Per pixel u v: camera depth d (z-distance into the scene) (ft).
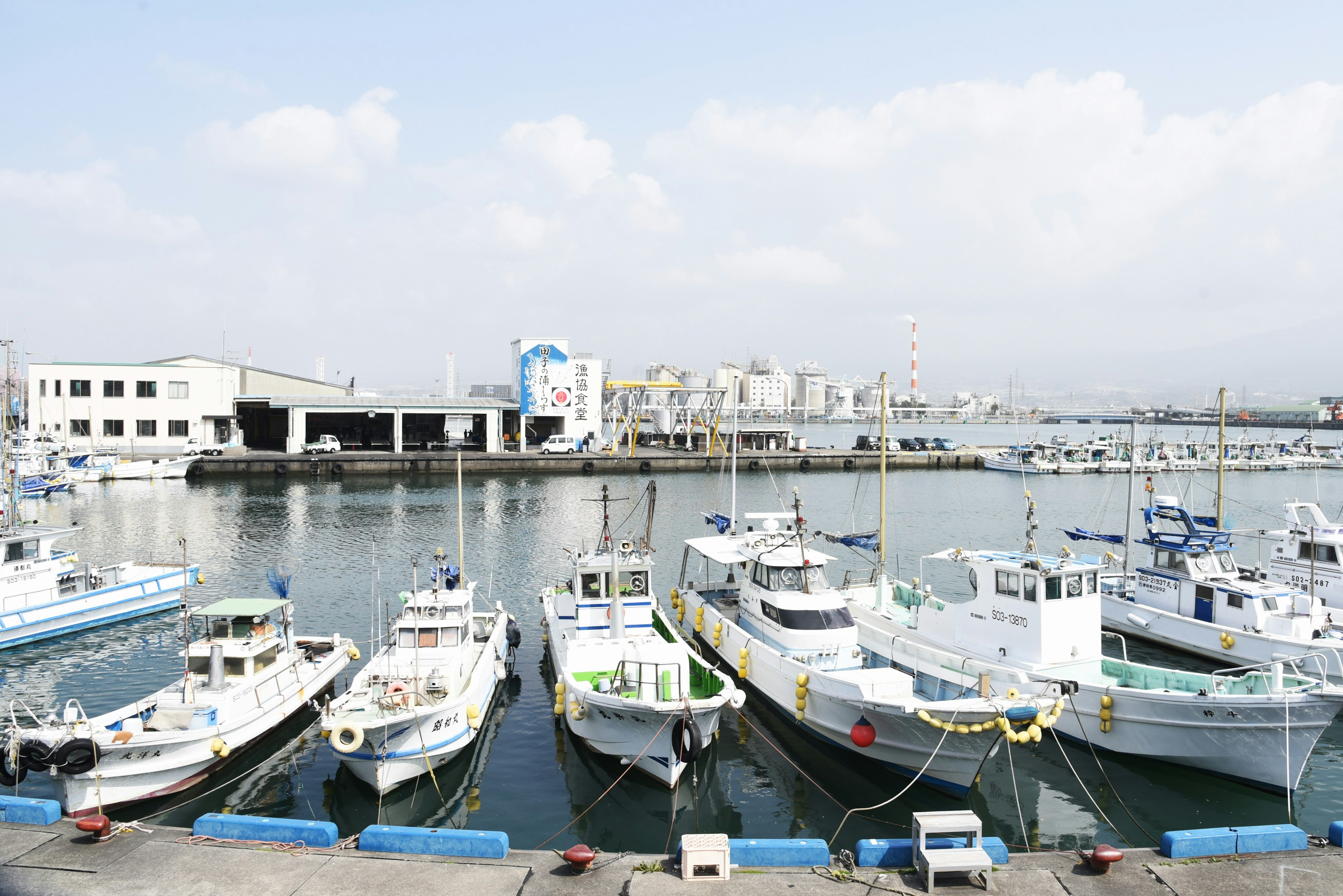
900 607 87.86
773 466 308.60
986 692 55.67
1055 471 306.55
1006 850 39.27
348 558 135.54
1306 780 60.29
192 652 59.98
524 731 67.46
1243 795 57.31
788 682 67.41
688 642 89.35
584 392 312.91
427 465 271.90
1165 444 355.56
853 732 57.67
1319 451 380.78
